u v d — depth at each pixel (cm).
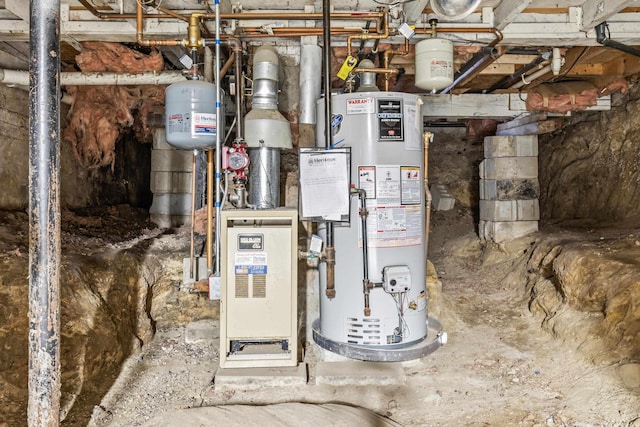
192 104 236
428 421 212
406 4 249
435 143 731
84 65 295
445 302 364
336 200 233
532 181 462
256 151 250
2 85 319
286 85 283
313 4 254
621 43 272
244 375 240
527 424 206
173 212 440
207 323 304
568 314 296
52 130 156
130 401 224
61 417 202
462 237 569
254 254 242
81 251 294
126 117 344
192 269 266
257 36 261
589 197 463
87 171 429
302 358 265
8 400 192
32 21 154
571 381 240
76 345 225
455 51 289
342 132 236
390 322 235
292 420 205
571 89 396
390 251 234
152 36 265
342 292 239
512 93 408
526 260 407
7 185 327
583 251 319
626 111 425
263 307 244
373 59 299
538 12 264
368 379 245
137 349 273
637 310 242
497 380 252
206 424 201
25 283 226
